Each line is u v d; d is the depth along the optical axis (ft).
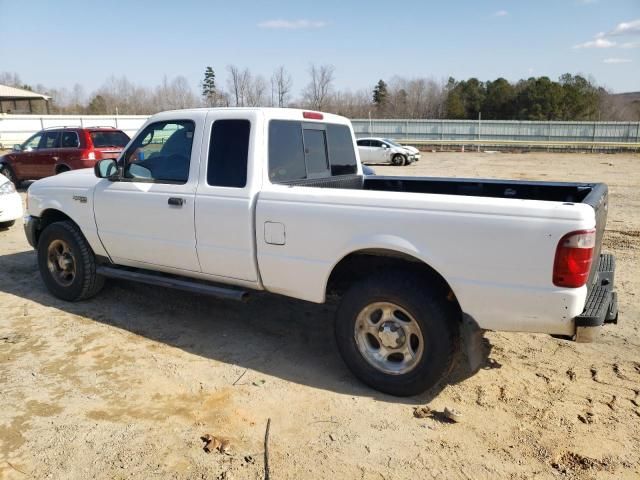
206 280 15.60
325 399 12.07
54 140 44.06
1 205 28.35
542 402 11.91
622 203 42.63
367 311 12.21
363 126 130.00
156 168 15.25
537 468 9.71
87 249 17.28
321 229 12.27
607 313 11.59
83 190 16.76
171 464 9.74
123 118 126.93
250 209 13.21
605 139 116.16
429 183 16.75
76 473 9.48
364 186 17.97
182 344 14.90
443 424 11.09
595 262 11.54
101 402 11.80
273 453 10.09
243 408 11.63
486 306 10.87
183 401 11.89
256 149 13.35
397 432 10.80
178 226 14.57
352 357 12.47
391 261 12.66
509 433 10.77
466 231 10.75
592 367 13.57
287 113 14.40
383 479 9.41
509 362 13.87
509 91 193.98
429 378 11.62
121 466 9.68
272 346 14.88
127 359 13.91
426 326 11.42
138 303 17.98
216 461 9.83
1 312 17.03
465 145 122.93
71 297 17.72
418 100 217.36
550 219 10.09
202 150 14.14
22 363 13.57
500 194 15.51
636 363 13.79
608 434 10.70
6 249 25.22
